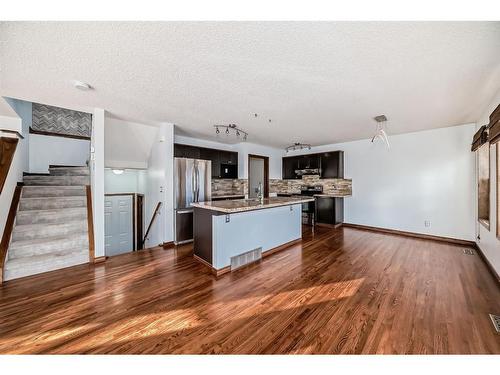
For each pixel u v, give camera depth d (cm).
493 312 199
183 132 495
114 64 203
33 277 272
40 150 469
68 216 351
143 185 543
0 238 274
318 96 280
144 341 164
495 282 261
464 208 418
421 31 157
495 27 152
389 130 464
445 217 441
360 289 244
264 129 461
